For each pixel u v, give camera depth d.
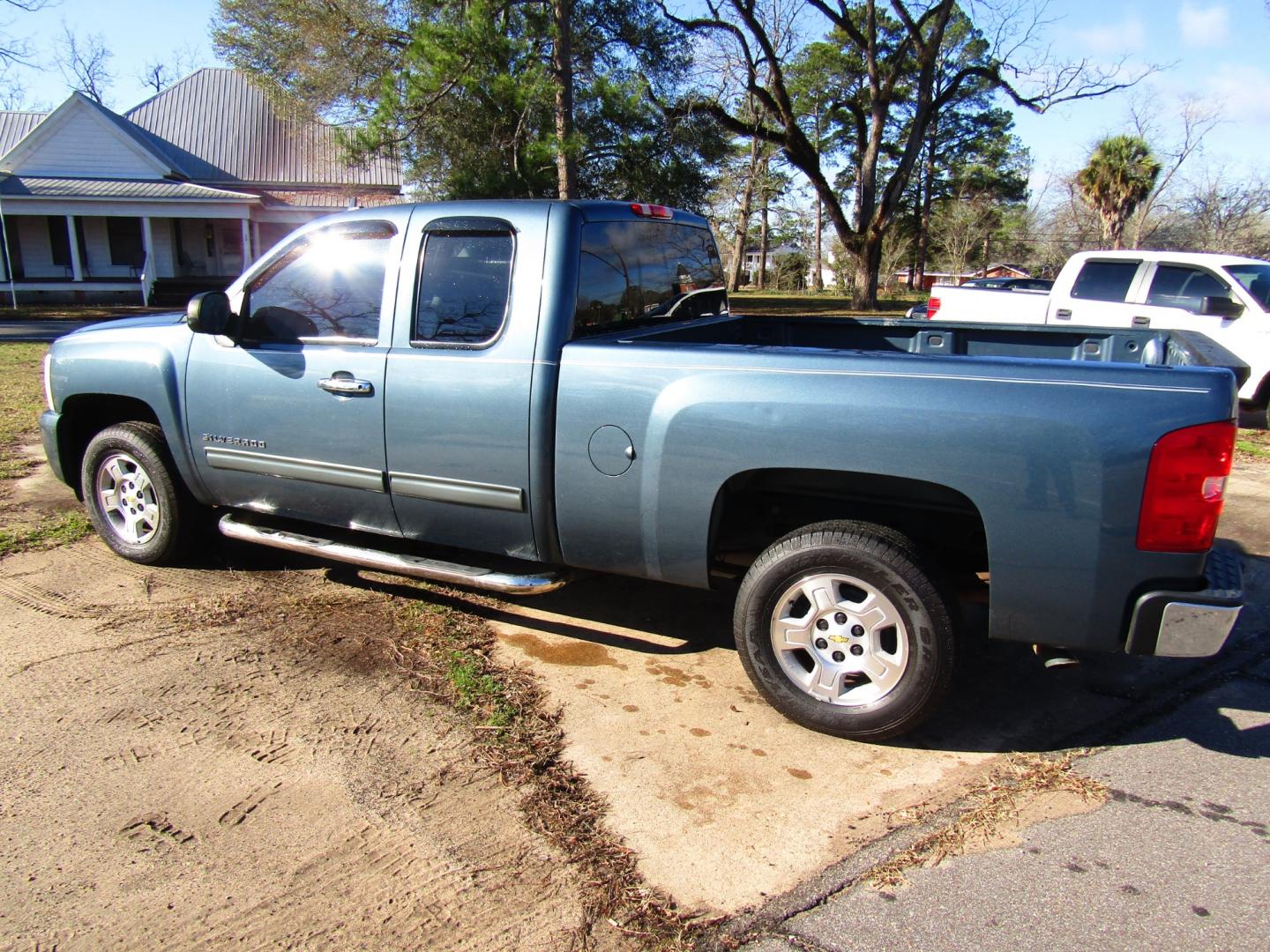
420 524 3.92
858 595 3.24
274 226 33.69
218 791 2.90
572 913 2.39
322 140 27.69
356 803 2.85
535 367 3.48
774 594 3.26
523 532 3.67
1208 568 3.02
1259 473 7.59
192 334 4.39
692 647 4.07
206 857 2.59
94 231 30.31
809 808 2.88
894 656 3.15
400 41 19.94
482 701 3.51
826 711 3.24
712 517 3.31
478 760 3.11
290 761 3.08
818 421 3.06
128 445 4.69
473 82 16.50
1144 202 37.25
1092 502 2.80
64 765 3.03
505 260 3.61
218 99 34.97
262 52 21.08
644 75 21.59
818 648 3.27
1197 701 3.67
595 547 3.56
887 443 2.99
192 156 33.31
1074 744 3.32
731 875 2.55
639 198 21.81
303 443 4.08
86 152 29.33
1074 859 2.64
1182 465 2.72
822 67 37.81
